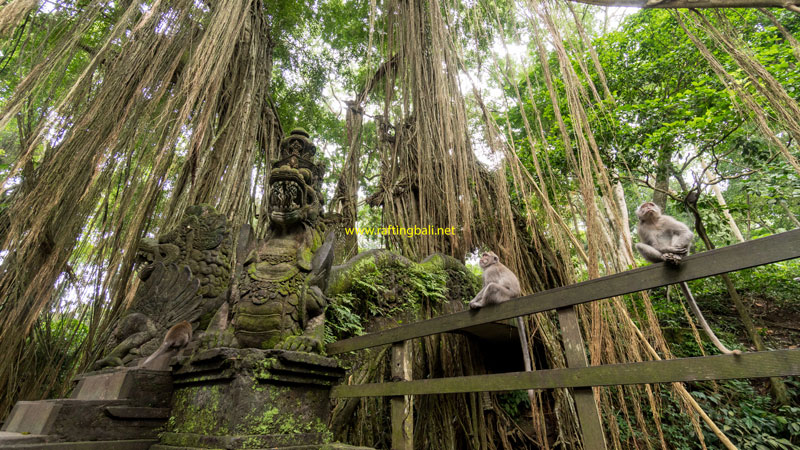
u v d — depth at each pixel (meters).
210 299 3.96
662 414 6.54
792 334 7.77
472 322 3.04
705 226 8.54
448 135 5.17
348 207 8.25
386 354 5.66
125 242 3.48
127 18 3.27
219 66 3.94
